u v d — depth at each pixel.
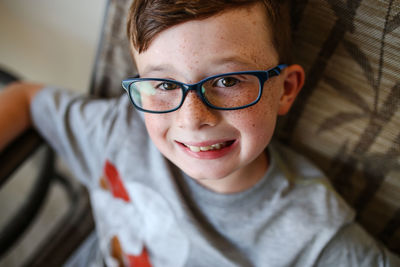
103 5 0.92
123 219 0.72
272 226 0.58
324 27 0.49
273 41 0.46
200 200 0.60
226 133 0.46
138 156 0.66
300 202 0.57
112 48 0.69
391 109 0.50
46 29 1.08
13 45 1.21
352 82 0.51
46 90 0.70
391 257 0.55
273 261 0.59
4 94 0.70
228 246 0.62
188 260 0.64
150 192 0.65
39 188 0.82
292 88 0.53
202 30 0.40
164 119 0.48
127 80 0.47
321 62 0.52
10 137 0.66
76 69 1.16
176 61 0.42
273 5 0.44
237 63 0.42
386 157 0.55
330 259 0.57
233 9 0.40
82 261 0.80
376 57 0.47
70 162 0.73
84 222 0.83
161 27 0.40
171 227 0.64
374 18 0.45
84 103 0.68
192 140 0.47
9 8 1.09
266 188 0.57
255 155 0.49
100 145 0.67
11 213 1.25
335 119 0.56
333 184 0.64
